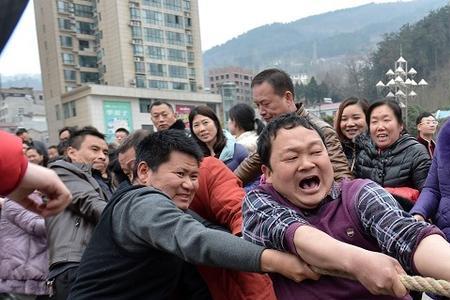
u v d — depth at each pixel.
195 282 1.90
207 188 2.13
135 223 1.65
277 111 2.72
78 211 2.93
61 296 2.83
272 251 1.38
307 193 1.51
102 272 1.75
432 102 35.03
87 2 44.62
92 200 2.88
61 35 43.16
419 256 1.17
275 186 1.58
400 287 1.11
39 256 3.30
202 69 48.69
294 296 1.51
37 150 5.05
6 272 3.26
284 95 2.71
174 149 1.92
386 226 1.32
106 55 43.62
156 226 1.58
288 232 1.34
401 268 1.15
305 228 1.32
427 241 1.19
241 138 4.80
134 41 43.16
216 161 2.22
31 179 1.06
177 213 1.61
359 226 1.45
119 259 1.72
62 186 1.14
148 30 44.16
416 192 3.03
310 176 1.50
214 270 1.87
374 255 1.14
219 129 4.18
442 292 1.06
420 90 36.78
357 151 3.63
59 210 1.15
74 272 2.77
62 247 2.88
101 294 1.74
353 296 1.42
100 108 36.50
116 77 43.19
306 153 1.50
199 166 2.00
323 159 1.52
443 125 2.70
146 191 1.75
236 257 1.40
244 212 1.62
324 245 1.22
